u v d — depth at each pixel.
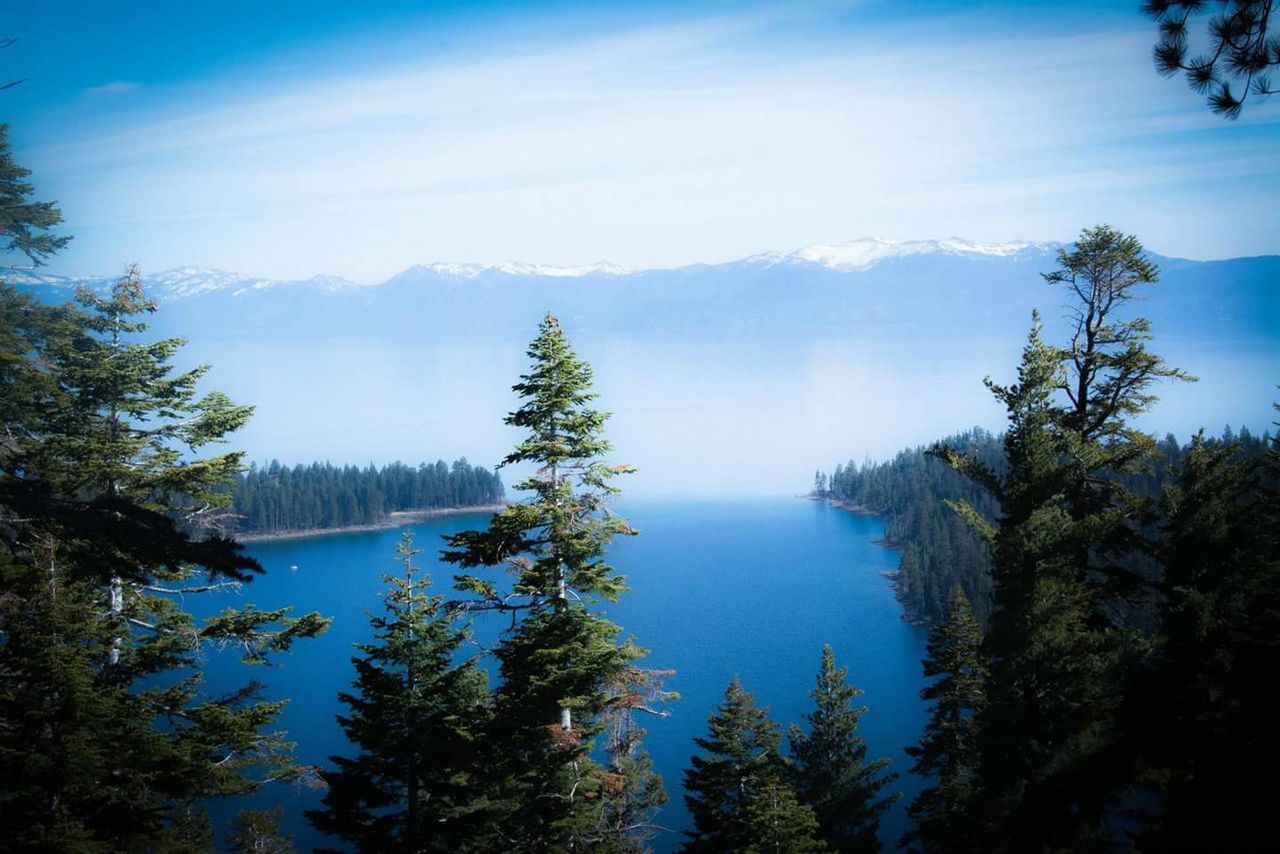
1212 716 22.86
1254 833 19.66
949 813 31.73
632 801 28.38
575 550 22.05
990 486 25.00
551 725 21.98
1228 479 26.64
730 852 30.38
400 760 25.44
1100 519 23.09
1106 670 22.17
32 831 17.86
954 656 36.19
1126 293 26.11
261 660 23.80
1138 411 26.27
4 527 12.84
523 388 22.36
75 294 26.78
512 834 24.39
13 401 22.70
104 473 23.48
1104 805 23.22
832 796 40.22
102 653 21.81
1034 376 23.64
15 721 19.09
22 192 33.16
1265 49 11.16
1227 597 24.98
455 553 22.59
